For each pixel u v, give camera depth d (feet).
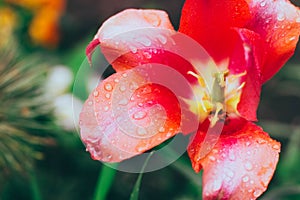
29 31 2.39
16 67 1.57
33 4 2.37
